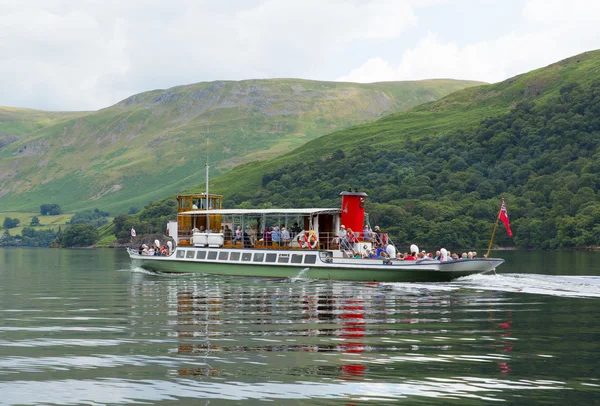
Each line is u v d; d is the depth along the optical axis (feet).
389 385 76.43
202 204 250.16
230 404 70.03
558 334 108.37
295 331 110.32
